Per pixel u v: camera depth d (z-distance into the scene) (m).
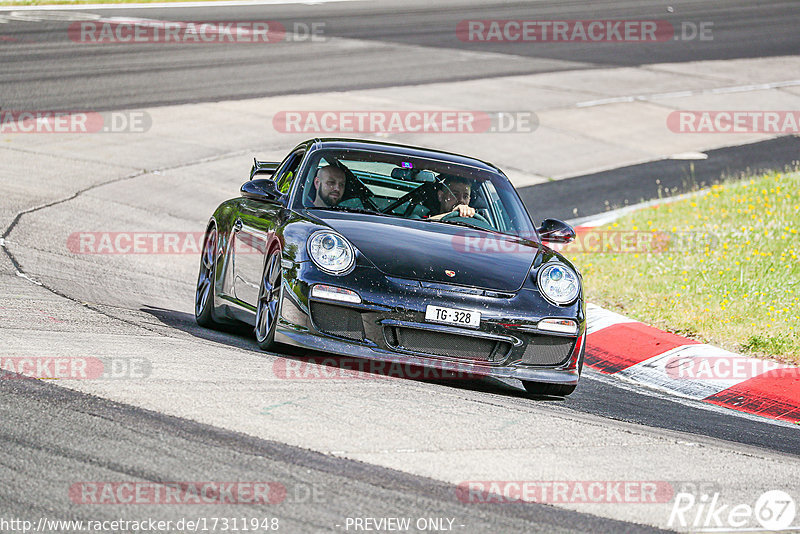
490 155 63.59
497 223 27.34
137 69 78.44
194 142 60.47
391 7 122.12
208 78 77.12
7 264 33.28
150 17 104.75
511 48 99.12
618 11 124.75
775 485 18.33
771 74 94.19
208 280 30.19
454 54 94.00
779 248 41.97
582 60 95.25
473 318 22.94
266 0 124.94
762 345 30.41
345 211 26.44
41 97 67.25
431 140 65.12
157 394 19.31
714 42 108.19
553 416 21.56
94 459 15.77
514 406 22.12
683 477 18.16
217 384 20.45
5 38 86.88
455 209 27.28
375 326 22.80
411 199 27.34
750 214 48.34
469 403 21.52
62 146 56.84
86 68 77.12
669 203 53.66
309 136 63.44
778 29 117.19
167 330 26.62
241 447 16.83
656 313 33.91
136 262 38.19
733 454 20.31
